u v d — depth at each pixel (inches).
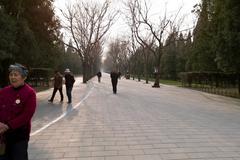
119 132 328.8
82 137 303.7
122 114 467.2
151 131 335.3
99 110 512.1
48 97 745.6
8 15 721.6
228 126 373.4
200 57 1307.8
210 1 966.4
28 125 155.5
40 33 943.0
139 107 561.9
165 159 229.8
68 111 495.5
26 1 862.5
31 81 1192.8
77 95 817.5
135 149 258.5
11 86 157.6
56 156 237.5
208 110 537.3
